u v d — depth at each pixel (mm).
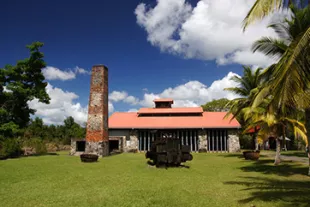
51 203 7434
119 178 11703
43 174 12906
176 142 16516
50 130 45500
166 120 32844
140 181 10906
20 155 26969
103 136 25922
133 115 35906
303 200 7336
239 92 26031
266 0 6109
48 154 28797
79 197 8094
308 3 7715
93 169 14961
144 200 7688
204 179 11406
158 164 15734
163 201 7555
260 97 9797
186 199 7770
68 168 15414
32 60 28062
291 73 5398
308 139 9453
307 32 5336
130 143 31359
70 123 48906
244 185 9898
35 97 28312
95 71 27062
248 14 6324
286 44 12148
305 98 7559
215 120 32000
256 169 14703
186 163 18234
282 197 7734
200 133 30266
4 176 12234
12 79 27625
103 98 26500
